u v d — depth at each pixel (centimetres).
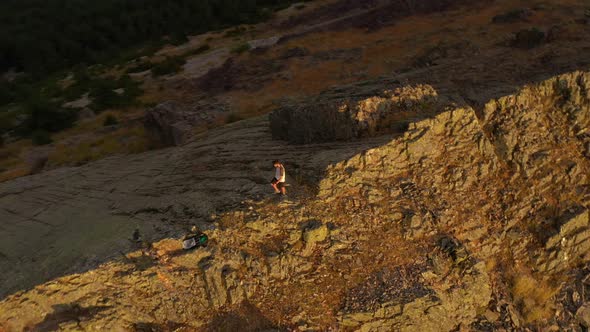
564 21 3278
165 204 1638
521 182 1777
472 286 1395
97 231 1567
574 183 1834
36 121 4247
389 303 1218
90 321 1090
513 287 1562
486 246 1600
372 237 1375
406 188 1533
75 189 2519
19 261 1568
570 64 2317
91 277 1158
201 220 1351
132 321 1129
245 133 2514
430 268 1357
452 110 1741
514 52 2830
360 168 1500
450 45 3262
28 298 1112
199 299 1188
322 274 1265
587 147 1948
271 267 1240
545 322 1521
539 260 1653
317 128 1842
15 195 2648
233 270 1223
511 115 1936
